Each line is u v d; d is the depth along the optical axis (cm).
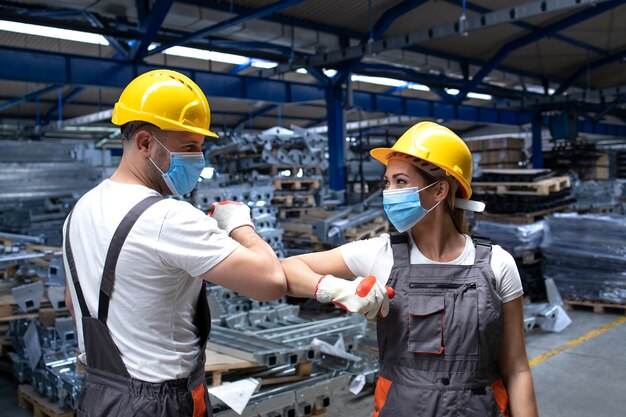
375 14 991
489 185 734
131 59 905
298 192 815
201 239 137
